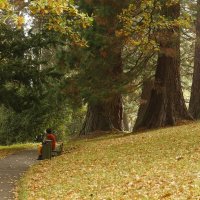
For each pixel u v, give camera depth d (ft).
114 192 39.55
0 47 86.74
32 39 87.45
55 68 92.63
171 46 85.87
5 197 39.55
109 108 108.88
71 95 89.04
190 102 113.19
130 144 72.69
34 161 67.67
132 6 77.20
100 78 86.28
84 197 38.81
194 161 49.03
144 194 36.88
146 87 107.45
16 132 134.51
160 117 95.45
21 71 85.97
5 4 33.60
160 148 63.36
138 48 91.15
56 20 48.52
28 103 89.97
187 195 33.99
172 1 78.23
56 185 45.88
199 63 113.70
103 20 80.74
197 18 112.06
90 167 55.98
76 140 103.30
